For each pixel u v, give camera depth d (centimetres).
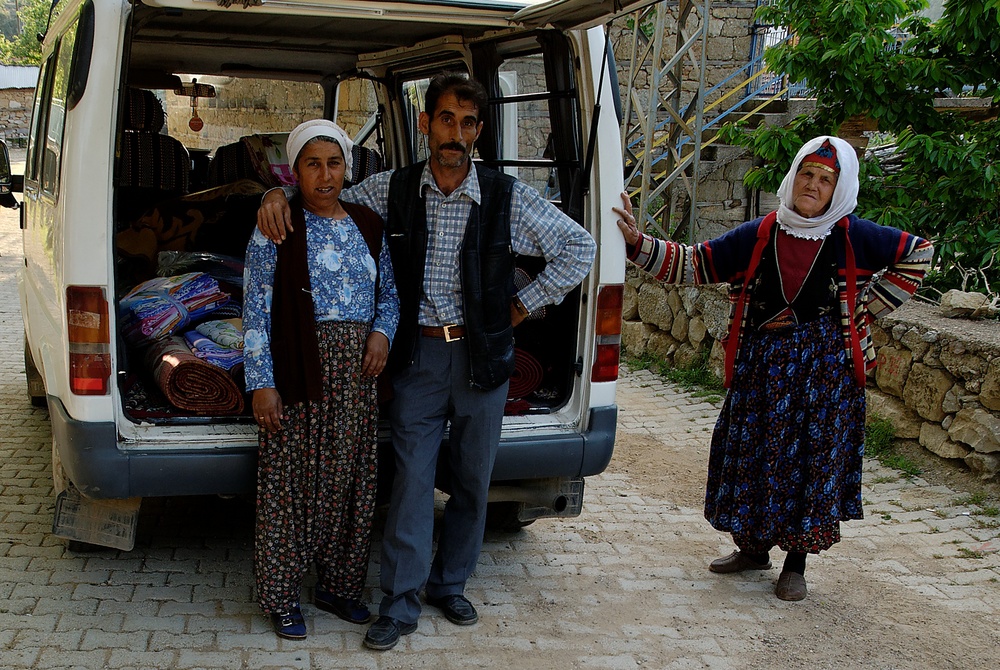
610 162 328
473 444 299
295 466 282
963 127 660
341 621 313
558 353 362
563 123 340
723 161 989
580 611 331
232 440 297
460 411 296
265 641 296
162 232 415
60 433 291
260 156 467
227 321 348
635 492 459
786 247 323
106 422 283
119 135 280
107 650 284
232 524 390
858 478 336
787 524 335
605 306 333
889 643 316
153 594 323
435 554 352
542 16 299
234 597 325
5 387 577
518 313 296
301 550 290
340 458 285
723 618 331
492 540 392
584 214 333
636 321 756
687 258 342
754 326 338
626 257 346
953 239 614
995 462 437
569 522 416
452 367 291
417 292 289
